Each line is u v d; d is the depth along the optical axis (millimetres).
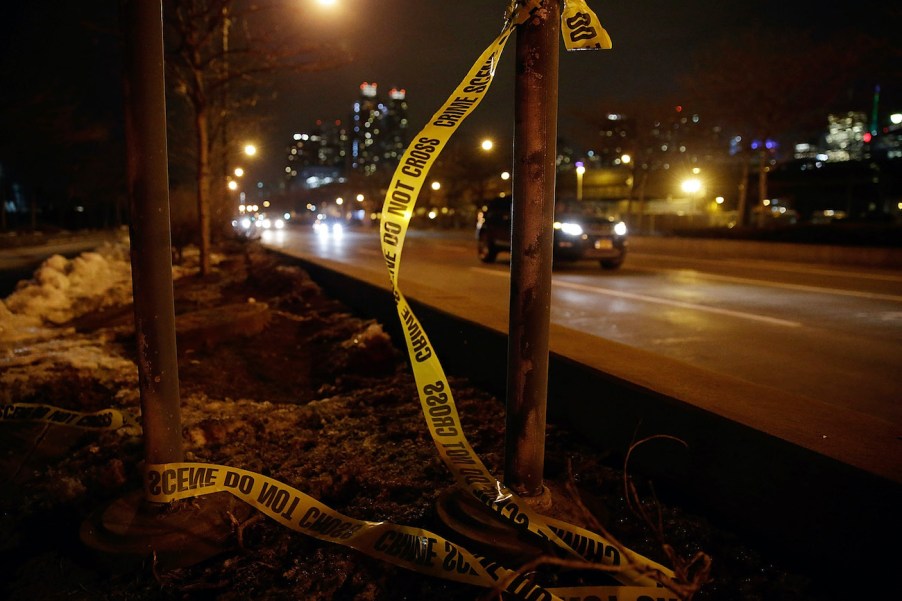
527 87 2844
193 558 3131
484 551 2986
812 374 6688
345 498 3795
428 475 3924
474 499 3219
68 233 57312
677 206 62594
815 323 9641
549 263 2998
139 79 2998
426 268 19969
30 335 8445
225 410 5398
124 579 3053
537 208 2926
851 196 54344
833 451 2832
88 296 12453
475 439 4496
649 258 24828
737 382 4023
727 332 8969
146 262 3162
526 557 2906
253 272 16203
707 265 20938
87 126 32625
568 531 2906
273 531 3350
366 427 4902
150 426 3297
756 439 3084
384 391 5758
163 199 3168
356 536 3055
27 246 38625
